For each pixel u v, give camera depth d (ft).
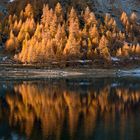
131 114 197.88
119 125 172.35
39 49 544.62
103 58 555.28
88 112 205.77
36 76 460.96
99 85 337.11
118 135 155.63
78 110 212.84
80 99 252.83
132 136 154.10
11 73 479.82
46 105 233.14
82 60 548.72
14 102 246.68
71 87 324.19
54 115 199.82
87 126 171.53
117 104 229.45
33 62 531.50
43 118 192.65
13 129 169.68
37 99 257.14
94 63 543.80
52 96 270.46
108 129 165.37
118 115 195.52
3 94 285.64
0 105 235.61
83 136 155.02
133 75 468.34
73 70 504.02
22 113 207.62
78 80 395.96
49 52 546.26
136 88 308.40
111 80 390.42
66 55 548.31
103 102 238.48
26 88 323.78
